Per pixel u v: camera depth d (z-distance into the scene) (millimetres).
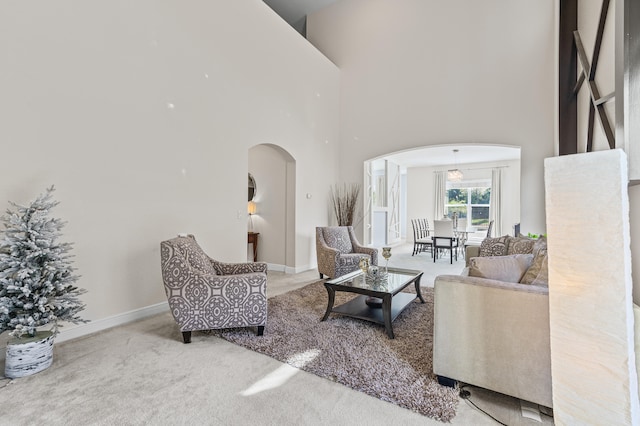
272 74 4930
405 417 1709
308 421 1681
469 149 7293
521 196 5066
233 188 4262
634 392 1112
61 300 2312
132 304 3176
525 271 2207
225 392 1940
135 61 3199
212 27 3992
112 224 3016
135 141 3197
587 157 1165
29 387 1983
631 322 1124
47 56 2600
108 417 1708
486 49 5316
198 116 3811
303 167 5637
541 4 4938
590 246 1164
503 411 1757
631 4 1820
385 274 3436
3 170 2385
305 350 2484
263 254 5844
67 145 2715
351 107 6531
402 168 10484
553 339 1265
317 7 6883
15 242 2123
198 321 2641
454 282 1908
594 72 3072
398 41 6043
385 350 2479
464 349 1891
